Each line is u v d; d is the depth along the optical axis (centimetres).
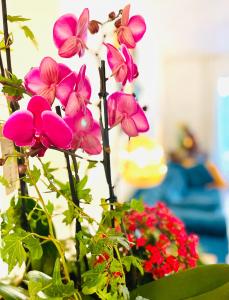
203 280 60
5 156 51
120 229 67
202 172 511
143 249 73
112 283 51
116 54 55
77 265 61
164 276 65
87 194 59
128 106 57
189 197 443
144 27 57
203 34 460
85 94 55
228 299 55
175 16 378
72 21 54
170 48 551
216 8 355
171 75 611
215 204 401
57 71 52
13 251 50
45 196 85
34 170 54
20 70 81
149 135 491
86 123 56
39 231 66
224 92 602
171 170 478
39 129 50
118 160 262
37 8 85
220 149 609
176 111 613
